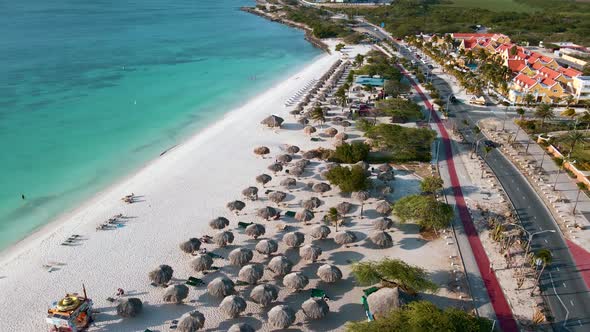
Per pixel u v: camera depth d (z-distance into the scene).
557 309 55.28
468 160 96.81
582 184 80.12
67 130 115.06
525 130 113.94
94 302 56.28
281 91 149.75
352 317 54.19
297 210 77.38
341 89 135.25
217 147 103.75
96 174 92.06
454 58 190.25
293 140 107.69
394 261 57.88
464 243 67.75
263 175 84.25
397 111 118.19
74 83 158.00
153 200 80.44
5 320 53.44
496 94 145.62
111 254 65.56
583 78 134.62
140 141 109.19
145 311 55.03
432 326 46.50
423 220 68.88
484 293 57.69
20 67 177.12
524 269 62.03
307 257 61.94
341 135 104.44
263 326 52.84
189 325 49.97
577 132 101.50
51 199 82.44
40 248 66.88
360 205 78.75
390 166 89.06
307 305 52.75
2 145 104.56
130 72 176.38
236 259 61.03
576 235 69.69
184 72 179.00
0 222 75.00
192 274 61.59
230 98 144.38
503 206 77.69
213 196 81.88
